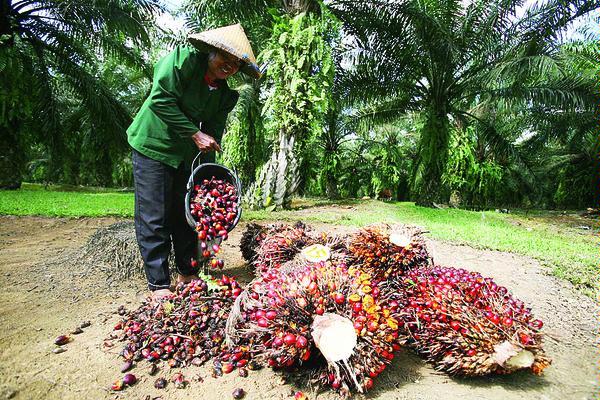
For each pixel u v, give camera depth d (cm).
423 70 1158
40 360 192
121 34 1245
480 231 657
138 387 177
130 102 2316
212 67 270
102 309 257
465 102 1442
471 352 178
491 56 1110
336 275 191
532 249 507
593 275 381
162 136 264
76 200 959
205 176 285
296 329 171
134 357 198
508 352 171
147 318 223
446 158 1182
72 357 197
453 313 188
